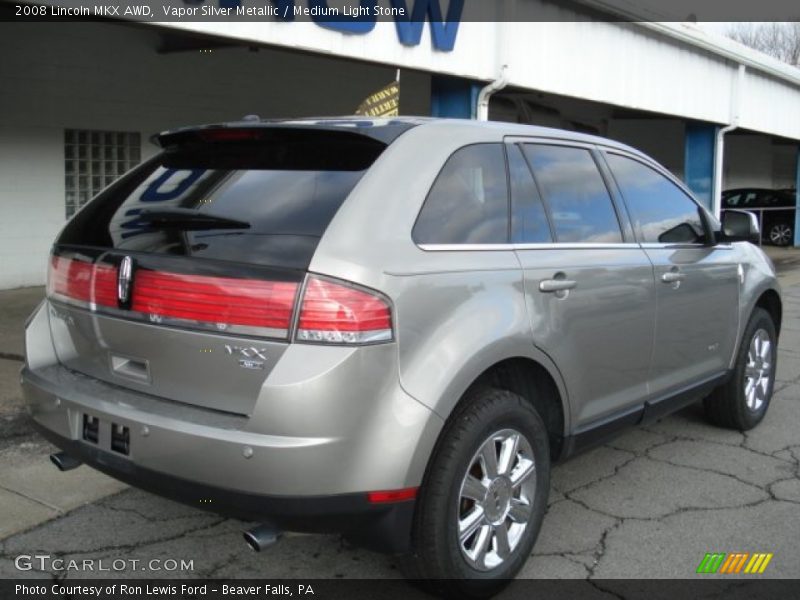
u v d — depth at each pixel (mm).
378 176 2980
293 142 3270
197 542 3684
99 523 3832
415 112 16344
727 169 28016
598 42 11711
